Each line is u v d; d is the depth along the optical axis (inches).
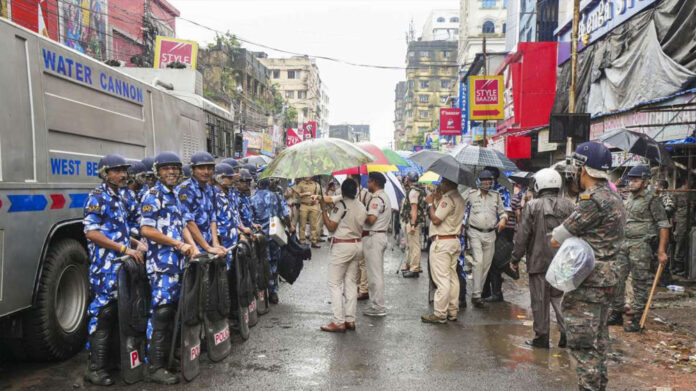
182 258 188.9
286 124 2268.7
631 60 541.3
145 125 296.2
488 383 185.9
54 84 206.7
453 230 266.7
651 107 403.5
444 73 3914.9
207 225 214.2
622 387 184.2
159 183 186.7
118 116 261.9
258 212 310.3
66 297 215.3
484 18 2351.1
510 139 823.1
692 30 445.7
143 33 895.7
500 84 880.3
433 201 277.6
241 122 1402.6
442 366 203.5
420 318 280.1
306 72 3223.4
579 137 415.8
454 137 1758.1
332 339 240.1
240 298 236.1
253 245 265.0
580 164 159.6
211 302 201.8
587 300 155.6
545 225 221.0
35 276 188.5
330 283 253.8
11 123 179.8
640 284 251.1
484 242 305.1
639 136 280.7
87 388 178.1
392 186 384.8
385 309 293.1
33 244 188.2
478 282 305.9
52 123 203.8
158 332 184.2
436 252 267.6
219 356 207.8
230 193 260.2
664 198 394.6
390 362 208.1
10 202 176.9
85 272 224.1
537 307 226.5
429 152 275.6
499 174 320.5
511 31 1451.8
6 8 533.6
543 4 1181.1
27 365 203.3
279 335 246.4
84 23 716.7
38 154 193.9
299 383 184.9
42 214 194.2
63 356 207.2
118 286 177.9
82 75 227.8
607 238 156.2
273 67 3228.3
